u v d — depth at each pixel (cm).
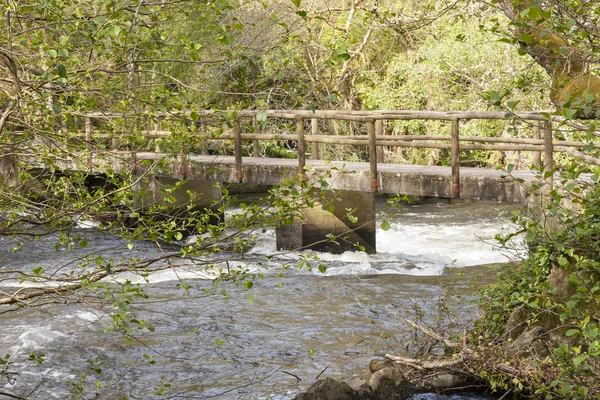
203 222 543
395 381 727
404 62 2255
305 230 1509
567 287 750
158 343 959
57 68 482
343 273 1333
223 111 555
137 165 623
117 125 595
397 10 2272
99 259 512
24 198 532
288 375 845
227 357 909
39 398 785
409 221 2042
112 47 561
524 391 705
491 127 2056
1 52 484
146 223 538
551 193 576
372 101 2362
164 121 590
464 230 1866
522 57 1723
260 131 2061
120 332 992
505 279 870
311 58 2181
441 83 2139
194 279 1266
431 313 1044
